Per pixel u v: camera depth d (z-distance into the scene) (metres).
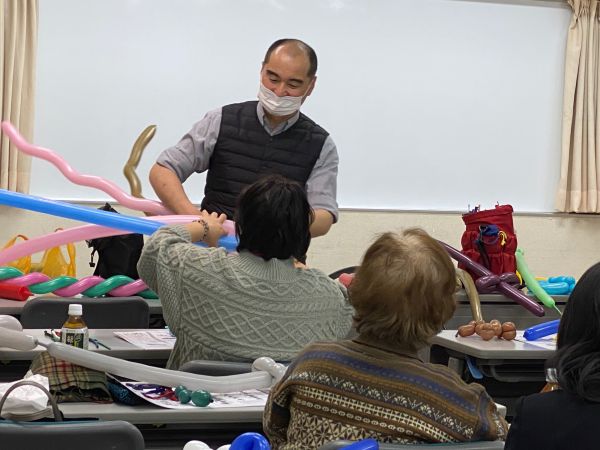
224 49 7.75
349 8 8.00
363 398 2.02
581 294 1.86
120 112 7.58
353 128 8.07
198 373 2.79
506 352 4.00
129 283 5.12
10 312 4.32
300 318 2.94
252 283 2.89
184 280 2.91
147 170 7.66
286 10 7.87
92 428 2.09
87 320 4.16
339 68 8.01
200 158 4.55
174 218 4.16
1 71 7.17
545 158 8.52
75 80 7.48
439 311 2.04
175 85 7.68
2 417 2.23
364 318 2.06
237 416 2.56
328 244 8.05
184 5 7.66
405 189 8.20
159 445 2.83
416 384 2.02
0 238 7.38
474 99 8.31
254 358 2.90
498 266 5.65
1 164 7.21
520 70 8.41
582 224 8.59
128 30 7.56
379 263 2.04
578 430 1.79
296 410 2.07
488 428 2.03
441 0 8.18
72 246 5.75
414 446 1.88
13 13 7.21
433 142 8.24
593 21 8.47
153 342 3.52
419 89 8.18
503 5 8.32
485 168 8.38
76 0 7.45
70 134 7.49
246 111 4.54
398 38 8.11
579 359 1.82
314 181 4.57
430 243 2.06
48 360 2.65
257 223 2.88
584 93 8.48
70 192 7.48
